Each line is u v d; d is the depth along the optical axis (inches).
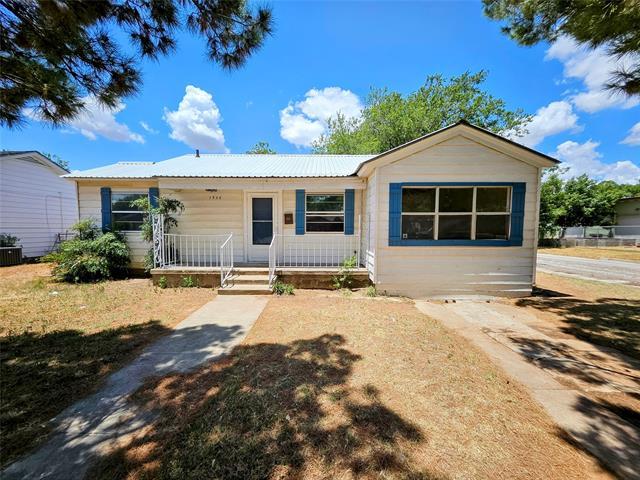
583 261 515.5
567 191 959.0
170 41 122.6
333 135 943.0
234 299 239.6
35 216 514.6
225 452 76.2
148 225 312.2
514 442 81.5
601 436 84.5
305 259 329.1
